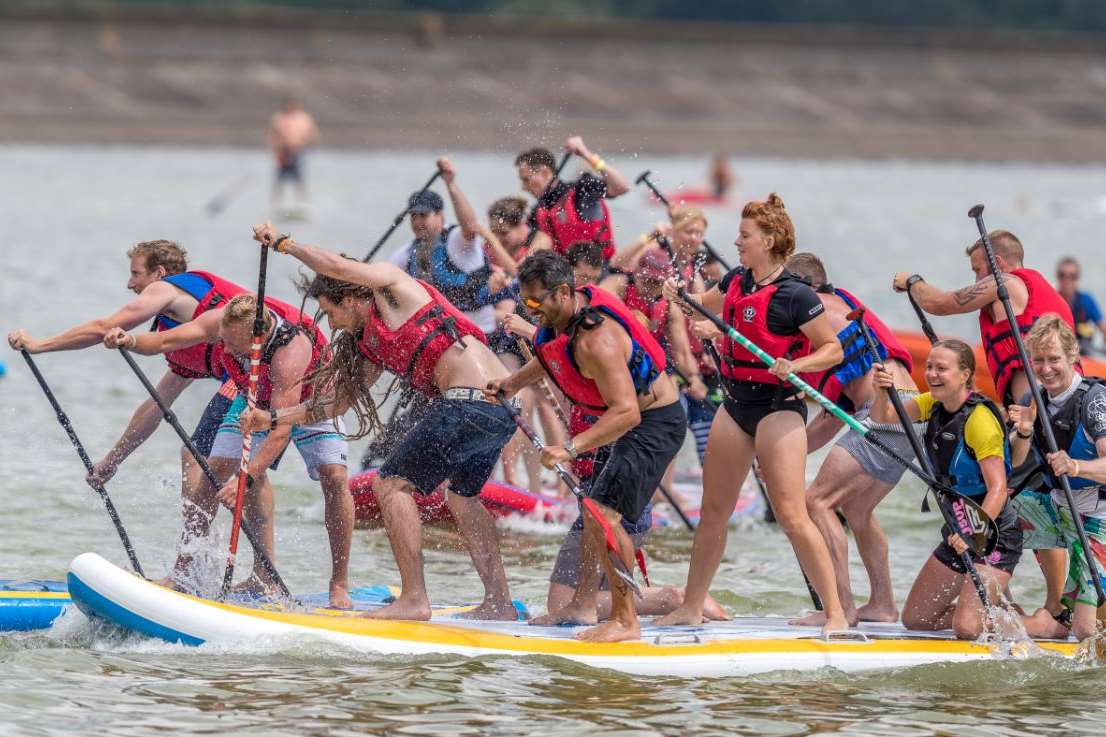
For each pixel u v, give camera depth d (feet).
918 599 85.05
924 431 85.40
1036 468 84.33
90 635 81.20
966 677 78.48
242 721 69.41
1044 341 82.17
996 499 79.87
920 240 358.02
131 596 78.07
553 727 69.72
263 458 86.17
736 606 98.58
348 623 80.23
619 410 75.41
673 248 112.47
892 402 81.66
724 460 82.17
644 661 77.92
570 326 75.72
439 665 77.25
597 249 105.60
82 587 78.13
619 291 113.29
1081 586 83.61
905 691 76.33
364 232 335.88
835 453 87.66
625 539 79.66
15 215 363.15
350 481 114.11
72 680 74.08
